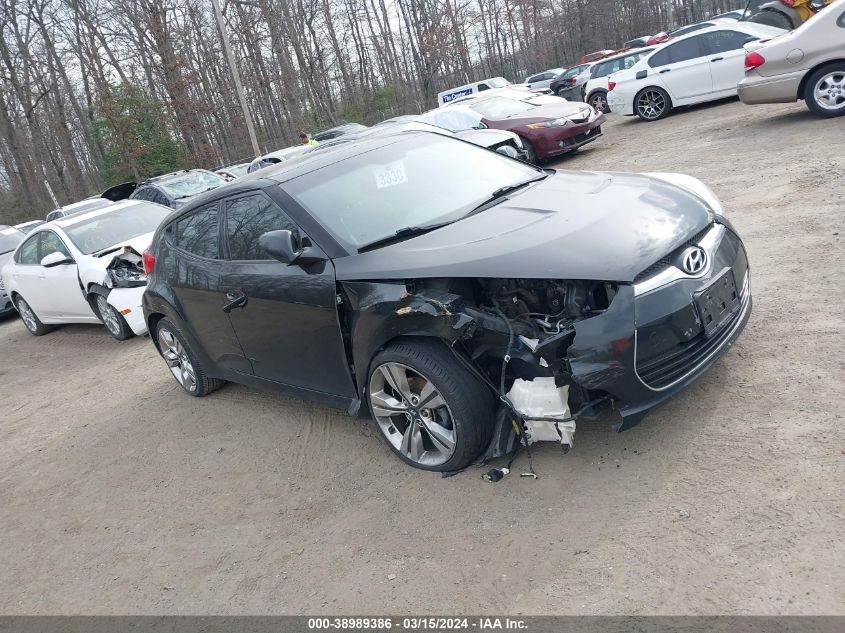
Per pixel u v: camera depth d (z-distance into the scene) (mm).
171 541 3770
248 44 40531
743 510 2725
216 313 4629
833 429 3006
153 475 4625
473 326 3074
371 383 3672
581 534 2865
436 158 4508
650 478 3068
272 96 42688
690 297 3047
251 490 4055
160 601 3285
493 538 3002
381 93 44844
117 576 3588
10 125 41281
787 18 12977
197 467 4555
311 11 42750
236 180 4852
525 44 54781
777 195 6480
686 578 2494
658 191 3637
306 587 3076
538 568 2758
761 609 2285
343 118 43031
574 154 13117
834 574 2330
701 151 9539
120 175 33281
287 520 3635
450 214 3859
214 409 5473
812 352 3629
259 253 4195
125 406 6133
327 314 3703
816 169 6902
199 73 38875
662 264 3080
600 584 2588
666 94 14023
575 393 3146
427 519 3266
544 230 3307
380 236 3760
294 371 4270
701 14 56969
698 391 3586
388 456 3961
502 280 3322
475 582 2785
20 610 3531
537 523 3004
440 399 3350
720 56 13133
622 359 2910
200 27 39531
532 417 3141
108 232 8750
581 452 3387
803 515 2609
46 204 43219
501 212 3691
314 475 4008
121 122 32812
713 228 3434
